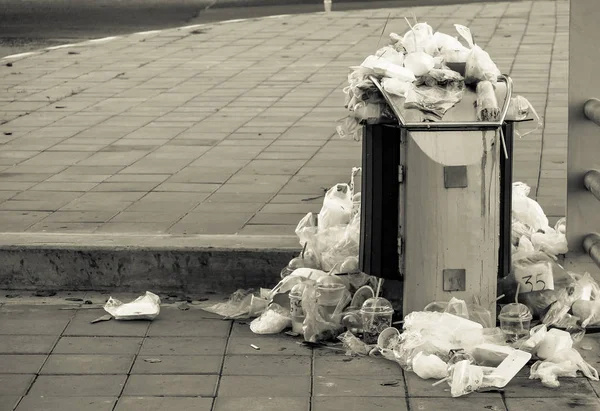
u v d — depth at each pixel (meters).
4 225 7.85
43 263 7.09
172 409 5.18
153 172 9.64
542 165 9.52
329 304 6.16
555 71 14.41
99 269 7.08
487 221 5.86
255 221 7.88
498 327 6.11
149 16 22.33
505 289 6.31
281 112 12.43
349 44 17.44
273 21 20.67
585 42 6.55
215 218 7.98
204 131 11.49
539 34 17.69
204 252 6.99
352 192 7.15
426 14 20.61
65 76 15.30
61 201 8.61
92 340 6.16
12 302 6.87
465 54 6.11
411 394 5.35
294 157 10.16
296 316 6.21
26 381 5.54
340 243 6.55
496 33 17.94
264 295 6.67
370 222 6.03
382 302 6.06
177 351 5.98
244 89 13.95
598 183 6.27
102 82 14.76
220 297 6.98
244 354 5.93
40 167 9.94
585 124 6.62
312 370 5.68
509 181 6.04
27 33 20.06
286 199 8.58
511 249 6.34
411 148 5.76
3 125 12.04
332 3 23.38
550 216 7.86
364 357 5.87
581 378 5.57
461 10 21.14
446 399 5.28
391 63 5.87
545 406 5.20
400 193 5.89
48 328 6.36
